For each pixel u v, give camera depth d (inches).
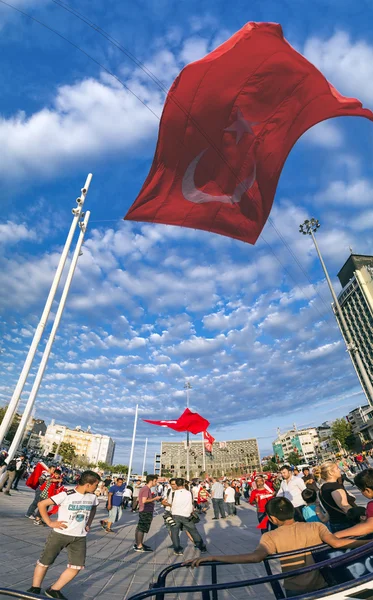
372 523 96.0
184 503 293.1
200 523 517.0
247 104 211.8
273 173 236.5
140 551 284.7
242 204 234.1
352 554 79.4
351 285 4325.8
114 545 306.8
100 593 170.6
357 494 575.5
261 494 283.1
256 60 197.5
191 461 5231.3
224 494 565.0
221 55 193.0
